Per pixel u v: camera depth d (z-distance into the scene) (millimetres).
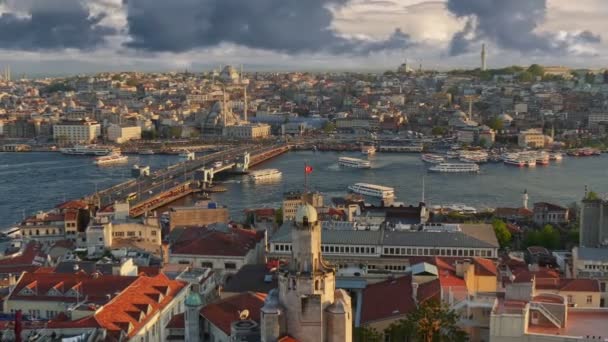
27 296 197375
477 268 193000
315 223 122438
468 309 149000
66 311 181500
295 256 123125
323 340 121938
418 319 148625
